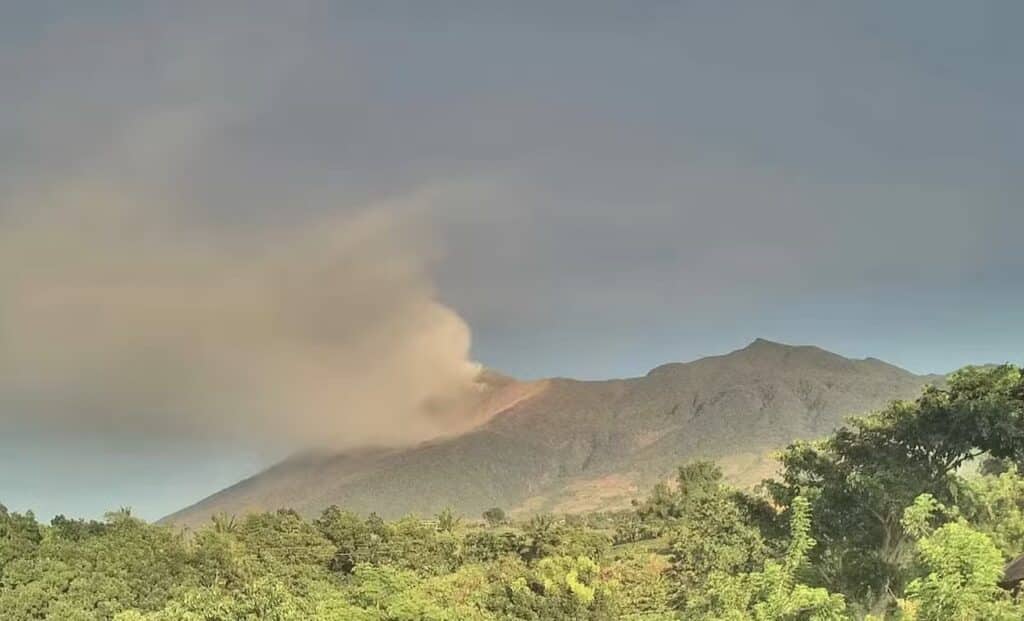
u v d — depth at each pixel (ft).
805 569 84.69
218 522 403.54
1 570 215.72
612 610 251.60
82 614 195.62
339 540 378.32
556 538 349.00
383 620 154.40
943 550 53.01
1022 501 164.55
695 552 221.87
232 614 118.93
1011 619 49.44
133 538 276.00
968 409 129.08
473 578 303.07
